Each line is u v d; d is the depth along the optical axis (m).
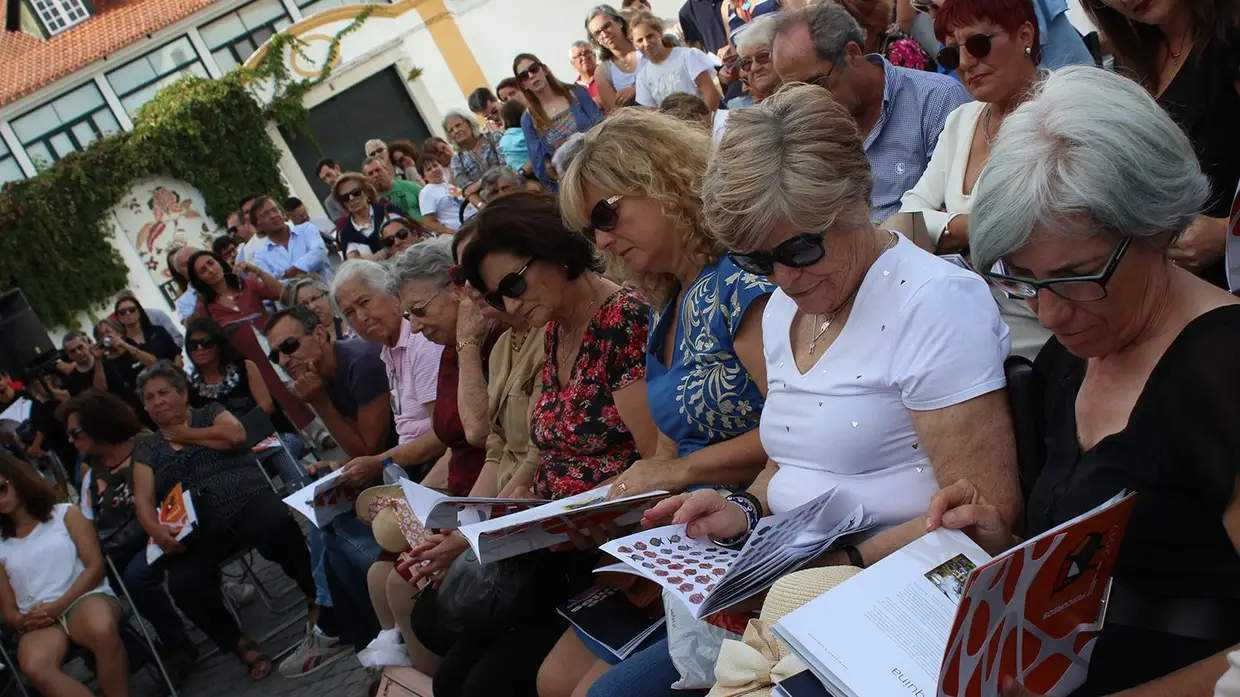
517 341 3.69
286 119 21.58
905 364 2.04
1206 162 2.55
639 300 3.02
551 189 8.41
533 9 21.44
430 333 4.12
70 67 21.17
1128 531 1.61
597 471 3.08
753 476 2.66
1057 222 1.52
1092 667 1.65
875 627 1.58
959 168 2.98
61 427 8.33
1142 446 1.58
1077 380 1.79
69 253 20.78
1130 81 1.55
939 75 3.57
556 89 8.26
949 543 1.78
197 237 21.56
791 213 2.03
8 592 5.45
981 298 2.05
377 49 21.75
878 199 3.61
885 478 2.16
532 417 3.30
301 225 10.87
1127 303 1.57
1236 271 1.83
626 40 8.68
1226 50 2.48
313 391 5.12
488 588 2.96
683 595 2.02
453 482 4.19
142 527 5.74
